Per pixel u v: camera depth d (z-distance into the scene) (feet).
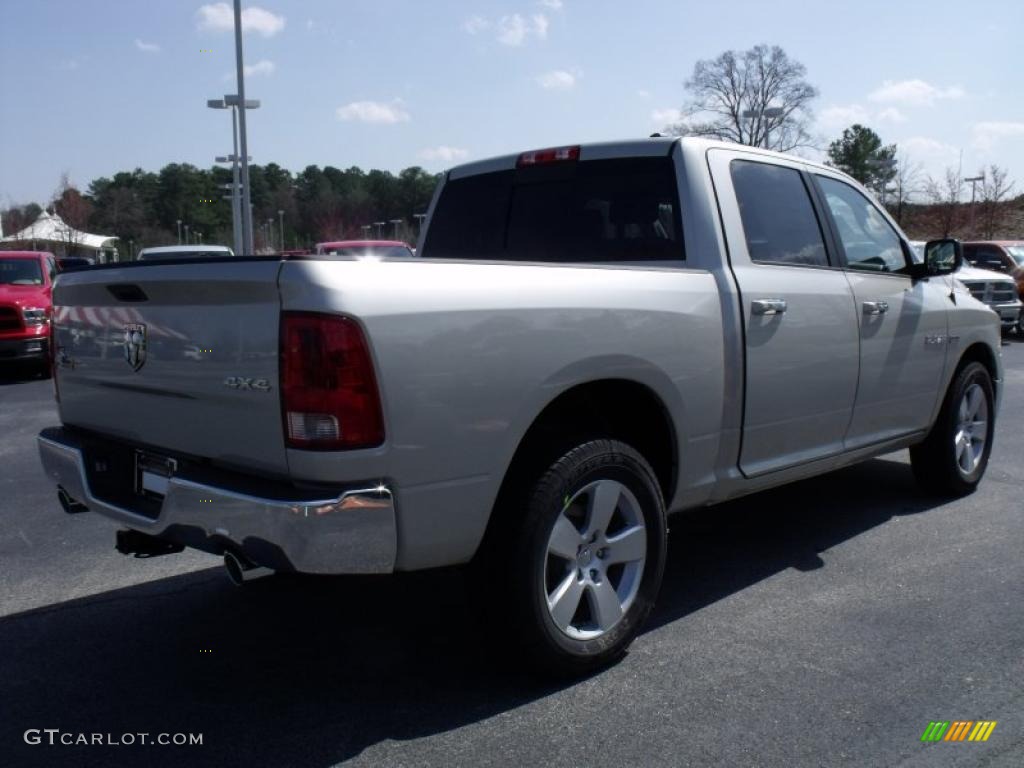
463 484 10.10
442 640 12.89
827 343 15.08
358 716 10.79
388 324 9.45
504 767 9.68
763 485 14.48
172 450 11.05
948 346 18.47
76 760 9.91
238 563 10.07
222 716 10.85
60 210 177.27
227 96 78.02
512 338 10.41
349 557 9.43
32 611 14.28
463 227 16.92
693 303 12.75
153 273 10.62
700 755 9.84
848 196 17.26
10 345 43.29
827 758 9.77
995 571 15.30
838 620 13.35
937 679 11.51
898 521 18.16
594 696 11.17
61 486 12.88
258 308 9.64
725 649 12.43
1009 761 9.72
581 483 11.13
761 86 150.51
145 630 13.43
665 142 14.47
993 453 24.68
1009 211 153.07
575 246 15.20
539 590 10.81
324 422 9.25
